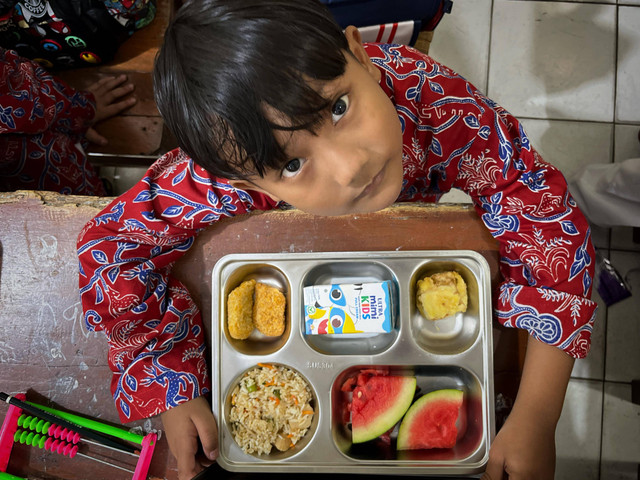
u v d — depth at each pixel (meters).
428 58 0.80
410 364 0.82
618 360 1.46
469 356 0.80
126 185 1.62
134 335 0.81
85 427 0.84
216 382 0.81
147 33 1.27
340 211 0.54
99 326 0.82
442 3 1.02
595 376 1.46
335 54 0.45
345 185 0.47
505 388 0.83
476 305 0.82
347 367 0.82
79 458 0.86
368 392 0.82
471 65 1.63
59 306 0.89
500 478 0.73
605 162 1.56
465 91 0.76
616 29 1.61
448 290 0.81
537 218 0.76
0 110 0.97
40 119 1.05
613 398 1.44
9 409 0.84
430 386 0.86
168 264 0.86
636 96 1.58
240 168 0.48
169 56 0.47
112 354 0.83
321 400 0.81
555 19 1.63
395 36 0.98
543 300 0.76
